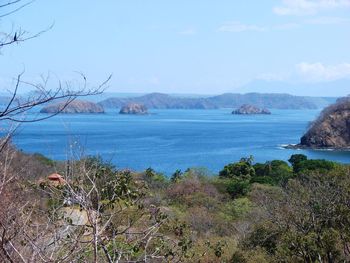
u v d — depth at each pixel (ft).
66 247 16.07
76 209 19.63
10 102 10.32
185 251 27.04
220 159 301.02
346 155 338.75
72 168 16.46
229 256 56.03
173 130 529.86
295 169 187.62
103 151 271.28
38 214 17.94
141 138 424.46
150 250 23.44
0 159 14.49
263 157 314.55
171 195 117.80
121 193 22.85
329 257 47.42
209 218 87.51
